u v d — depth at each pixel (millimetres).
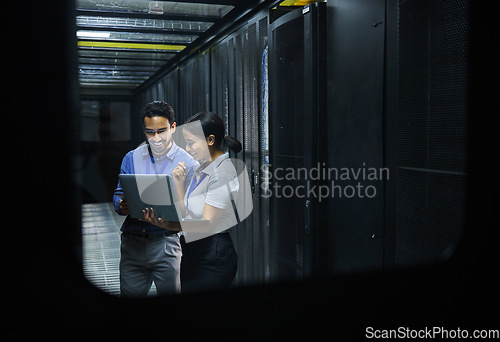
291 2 3816
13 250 1849
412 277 2406
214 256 2377
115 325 2092
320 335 2238
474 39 2119
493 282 2264
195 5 4391
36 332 1890
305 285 2639
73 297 1977
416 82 2379
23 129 1836
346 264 3051
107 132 12227
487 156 2158
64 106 1892
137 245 2570
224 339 2135
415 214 2400
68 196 1916
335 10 3123
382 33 2627
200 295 2391
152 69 8484
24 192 1851
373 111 2729
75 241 1969
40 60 1840
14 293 1854
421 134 2355
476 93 2133
